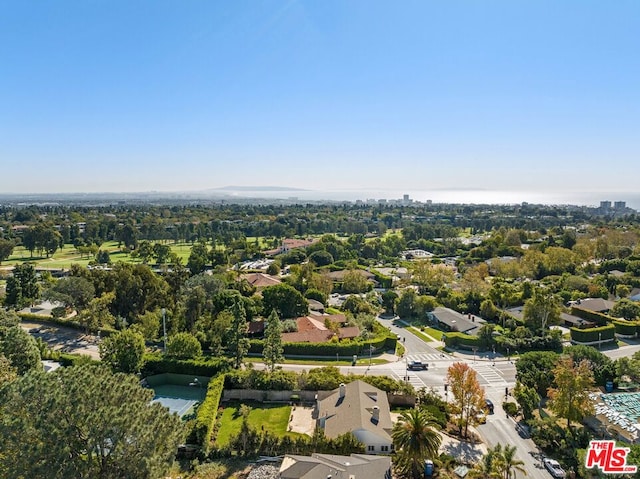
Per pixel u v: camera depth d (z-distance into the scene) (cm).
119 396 3388
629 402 5606
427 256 18762
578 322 9725
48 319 9125
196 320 8769
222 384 6066
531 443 5209
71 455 3064
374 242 19262
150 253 16650
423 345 8819
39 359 5800
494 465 4284
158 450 3275
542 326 9062
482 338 8475
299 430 5250
